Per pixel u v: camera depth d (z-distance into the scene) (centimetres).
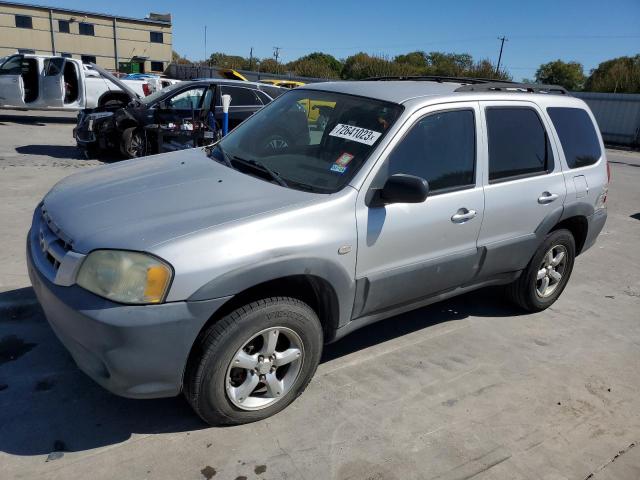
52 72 1461
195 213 271
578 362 389
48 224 290
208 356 260
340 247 290
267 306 270
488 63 4069
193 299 245
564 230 441
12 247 511
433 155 338
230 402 276
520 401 335
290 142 353
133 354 241
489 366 373
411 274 332
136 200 290
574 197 430
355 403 318
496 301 484
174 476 252
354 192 299
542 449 293
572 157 437
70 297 246
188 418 292
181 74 5372
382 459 275
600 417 326
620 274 592
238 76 1416
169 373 253
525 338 420
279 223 271
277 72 5169
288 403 303
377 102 345
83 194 307
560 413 326
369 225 302
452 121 351
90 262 246
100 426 282
